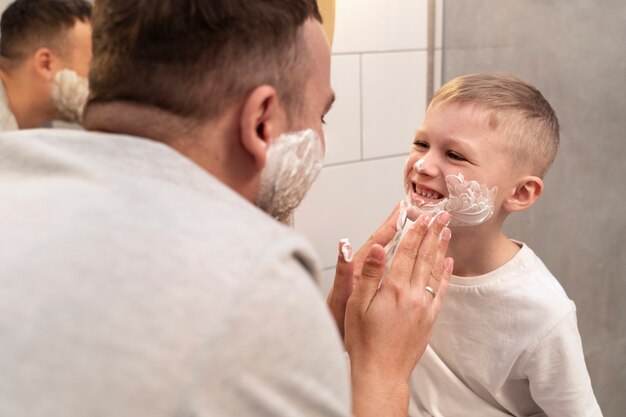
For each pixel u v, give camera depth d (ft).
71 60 3.11
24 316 1.20
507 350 3.15
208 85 1.64
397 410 2.23
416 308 2.34
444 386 3.39
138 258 1.27
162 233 1.32
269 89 1.68
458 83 3.19
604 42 4.65
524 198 3.21
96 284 1.23
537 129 3.12
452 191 3.04
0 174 1.59
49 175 1.52
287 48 1.72
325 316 1.42
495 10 4.97
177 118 1.66
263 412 1.27
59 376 1.15
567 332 3.06
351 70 4.98
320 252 5.19
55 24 3.06
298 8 1.74
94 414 1.14
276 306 1.29
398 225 3.17
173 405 1.17
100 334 1.18
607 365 5.29
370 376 2.27
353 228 5.33
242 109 1.68
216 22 1.61
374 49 5.05
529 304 3.09
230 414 1.24
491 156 3.01
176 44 1.61
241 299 1.26
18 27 3.11
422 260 2.41
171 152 1.56
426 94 5.44
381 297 2.35
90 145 1.57
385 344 2.30
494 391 3.25
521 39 4.93
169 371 1.17
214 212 1.41
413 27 5.20
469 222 3.07
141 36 1.63
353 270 2.85
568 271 5.22
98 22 1.76
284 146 1.80
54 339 1.17
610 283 5.03
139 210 1.36
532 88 3.27
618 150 4.74
